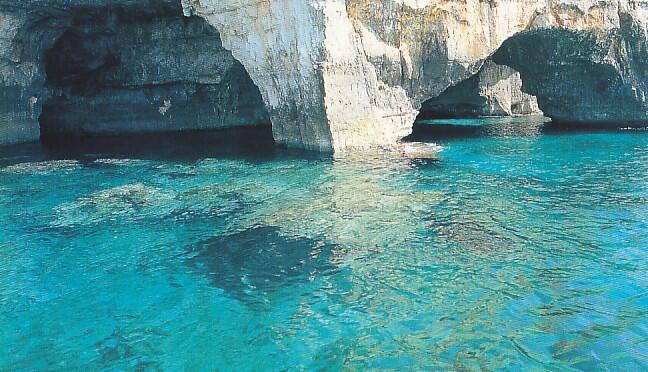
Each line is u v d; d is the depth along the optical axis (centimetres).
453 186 1414
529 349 683
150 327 769
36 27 2238
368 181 1467
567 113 2458
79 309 827
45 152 2136
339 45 1694
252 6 1745
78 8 2208
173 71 2630
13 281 926
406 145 2003
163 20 2523
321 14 1619
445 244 1023
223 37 1877
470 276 889
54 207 1334
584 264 923
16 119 2381
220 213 1241
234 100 2802
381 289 855
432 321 756
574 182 1444
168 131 2769
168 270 953
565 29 2034
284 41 1727
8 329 775
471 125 2736
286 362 674
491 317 761
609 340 698
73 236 1130
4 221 1235
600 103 2331
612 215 1164
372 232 1088
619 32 2106
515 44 2233
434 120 3059
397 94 1925
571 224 1116
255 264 962
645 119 2262
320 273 917
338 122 1775
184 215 1239
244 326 763
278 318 780
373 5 1753
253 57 1844
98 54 2569
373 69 1808
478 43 1936
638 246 993
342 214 1200
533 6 1991
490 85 3078
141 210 1288
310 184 1450
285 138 1964
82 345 730
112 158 1972
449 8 1852
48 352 716
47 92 2542
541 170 1588
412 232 1085
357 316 777
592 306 784
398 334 727
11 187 1542
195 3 1850
